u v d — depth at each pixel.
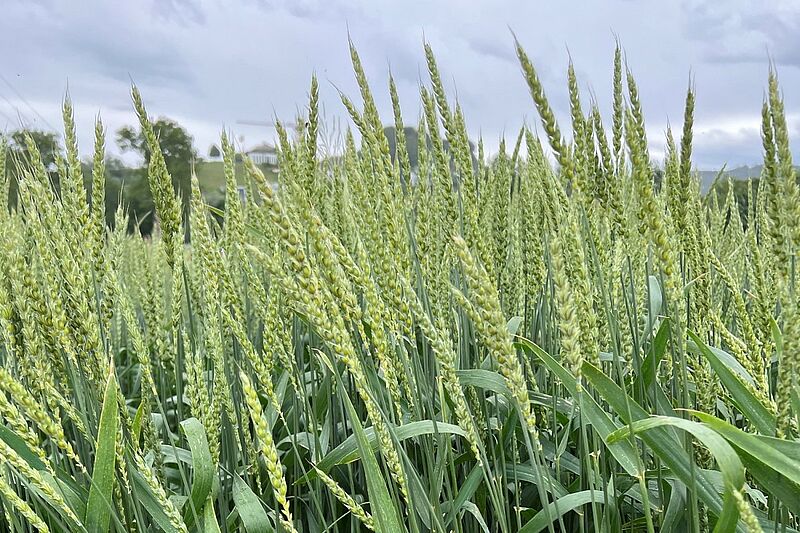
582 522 2.55
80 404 2.18
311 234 1.52
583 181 2.02
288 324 3.09
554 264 1.55
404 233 2.21
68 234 2.25
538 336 3.64
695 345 2.55
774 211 1.78
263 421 1.50
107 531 1.97
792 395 1.74
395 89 2.68
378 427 1.65
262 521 2.31
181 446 3.39
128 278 5.50
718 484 2.24
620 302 2.68
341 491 1.80
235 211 2.84
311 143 2.76
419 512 2.17
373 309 1.72
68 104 2.21
